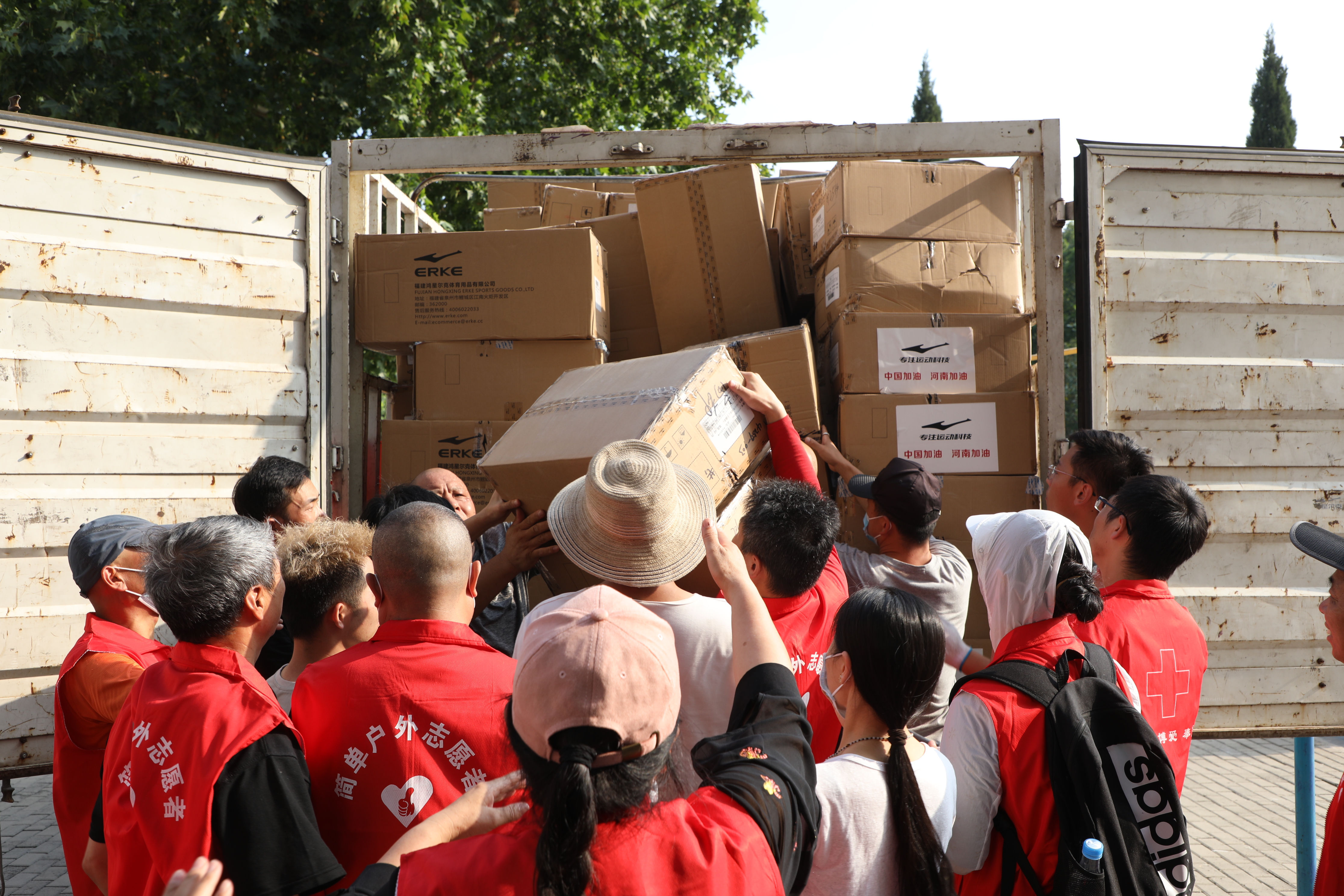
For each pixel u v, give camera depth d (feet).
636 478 5.83
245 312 10.39
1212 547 10.46
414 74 33.24
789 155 11.36
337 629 6.16
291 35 31.45
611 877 3.06
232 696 4.88
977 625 10.43
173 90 31.30
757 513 6.73
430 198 38.01
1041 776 5.32
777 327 11.27
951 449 10.43
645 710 3.20
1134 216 10.68
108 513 9.59
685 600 5.78
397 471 10.76
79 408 9.47
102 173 9.71
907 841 4.49
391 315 10.94
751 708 4.08
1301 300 10.73
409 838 3.77
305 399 10.64
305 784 4.78
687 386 7.64
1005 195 10.95
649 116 47.62
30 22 29.22
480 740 5.04
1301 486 10.57
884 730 4.92
